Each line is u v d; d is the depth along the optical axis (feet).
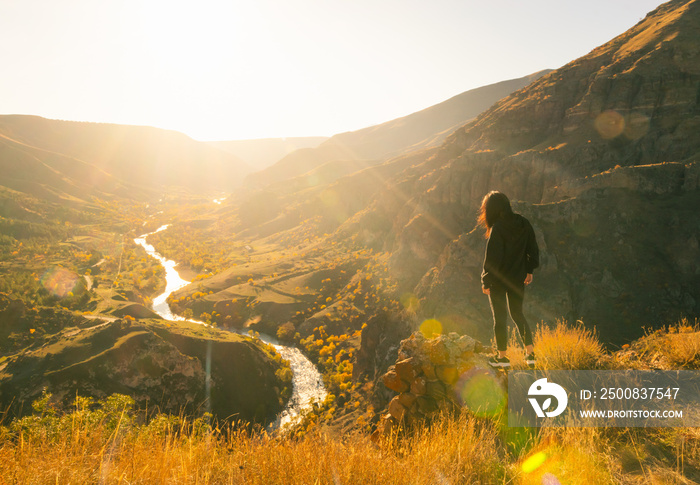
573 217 244.42
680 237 220.43
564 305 214.28
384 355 235.61
